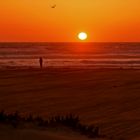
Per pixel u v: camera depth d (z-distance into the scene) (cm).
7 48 16925
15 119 1164
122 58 9731
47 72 4009
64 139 1052
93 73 4072
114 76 3859
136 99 2616
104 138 1269
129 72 4306
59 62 7969
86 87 3078
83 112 2178
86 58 9712
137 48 18775
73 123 1269
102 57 10212
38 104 2323
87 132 1247
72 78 3584
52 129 1164
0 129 1034
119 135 1728
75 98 2586
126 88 3086
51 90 2861
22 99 2453
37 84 3130
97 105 2386
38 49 16012
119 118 2056
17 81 3259
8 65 6512
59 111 2167
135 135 1741
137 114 2173
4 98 2459
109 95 2742
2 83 3112
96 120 1994
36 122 1199
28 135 1020
